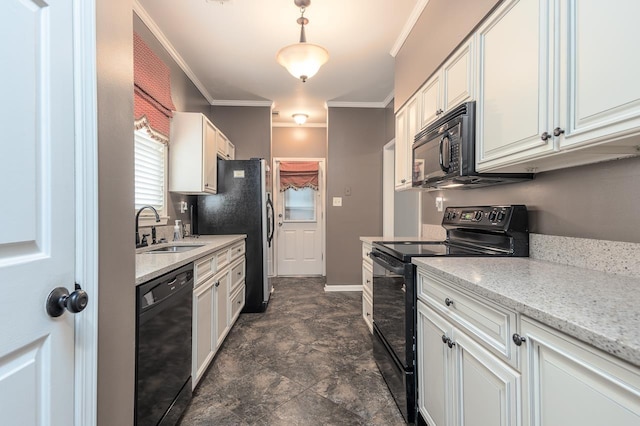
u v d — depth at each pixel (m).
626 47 0.81
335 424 1.62
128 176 1.06
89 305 0.83
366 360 2.31
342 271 4.35
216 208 3.44
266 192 3.54
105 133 0.93
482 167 1.47
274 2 2.21
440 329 1.32
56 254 0.73
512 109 1.26
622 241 1.11
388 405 1.77
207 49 2.87
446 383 1.27
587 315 0.71
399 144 2.80
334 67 3.25
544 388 0.77
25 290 0.64
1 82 0.60
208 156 2.97
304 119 4.71
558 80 1.03
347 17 2.40
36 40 0.68
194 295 1.80
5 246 0.61
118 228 0.99
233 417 1.66
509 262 1.42
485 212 1.77
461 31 1.67
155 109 2.44
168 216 2.81
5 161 0.61
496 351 0.95
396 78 2.90
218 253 2.35
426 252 1.75
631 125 0.80
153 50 2.52
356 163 4.37
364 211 4.37
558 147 1.04
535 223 1.52
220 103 4.19
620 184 1.11
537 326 0.79
